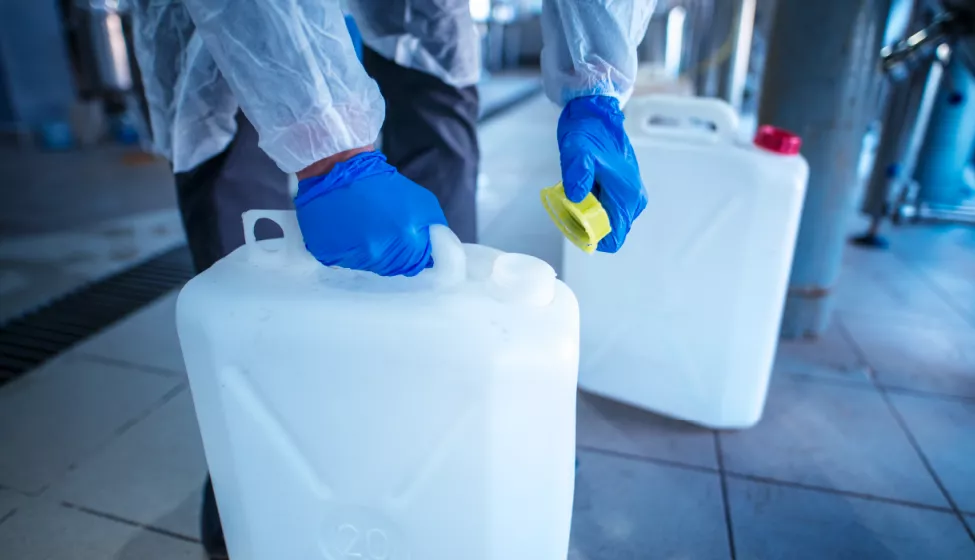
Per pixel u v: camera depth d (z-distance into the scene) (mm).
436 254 605
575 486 1065
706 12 3594
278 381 616
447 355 564
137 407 1280
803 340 1569
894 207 2428
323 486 661
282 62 541
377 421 611
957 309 1728
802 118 1414
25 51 3982
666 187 1074
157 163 3449
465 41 966
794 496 1045
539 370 562
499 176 2986
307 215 575
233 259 685
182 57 740
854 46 1354
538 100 5699
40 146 3971
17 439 1180
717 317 1115
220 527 890
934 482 1078
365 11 929
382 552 681
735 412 1183
